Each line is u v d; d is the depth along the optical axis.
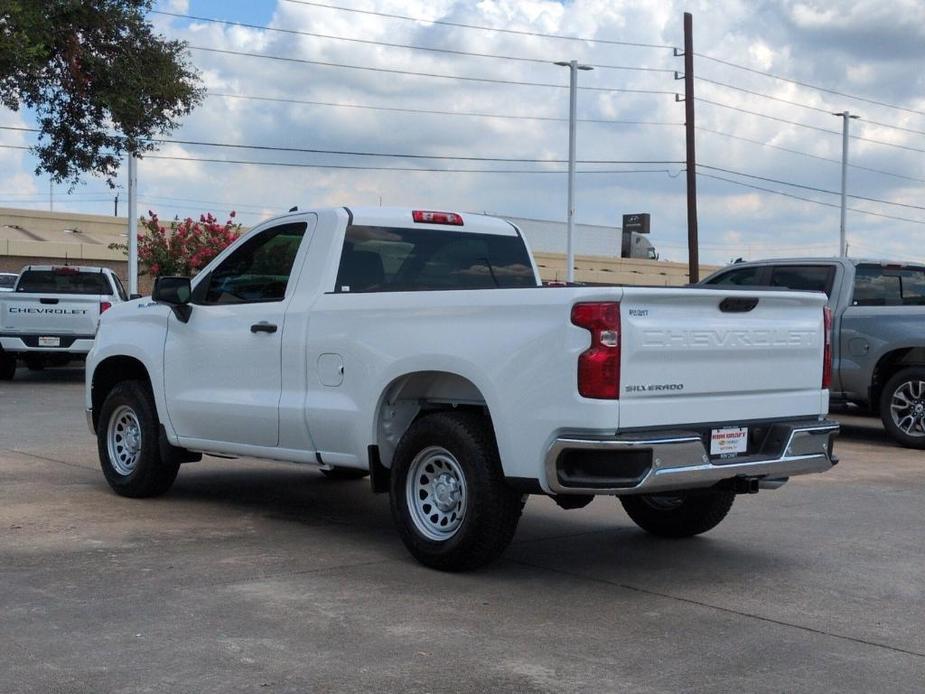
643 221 58.09
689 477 5.95
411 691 4.54
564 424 5.80
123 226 38.59
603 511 8.63
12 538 7.20
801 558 7.09
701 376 6.14
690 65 32.59
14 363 19.67
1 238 34.06
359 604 5.80
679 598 6.07
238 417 7.71
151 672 4.71
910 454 12.30
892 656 5.12
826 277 13.43
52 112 22.02
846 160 43.22
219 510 8.34
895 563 6.99
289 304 7.46
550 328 5.87
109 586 6.06
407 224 7.78
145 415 8.48
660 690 4.60
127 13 21.09
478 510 6.21
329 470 9.86
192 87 22.59
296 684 4.59
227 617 5.52
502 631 5.38
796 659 5.05
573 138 32.94
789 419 6.71
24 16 18.77
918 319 12.52
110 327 8.91
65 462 10.42
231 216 27.20
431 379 6.74
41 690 4.49
